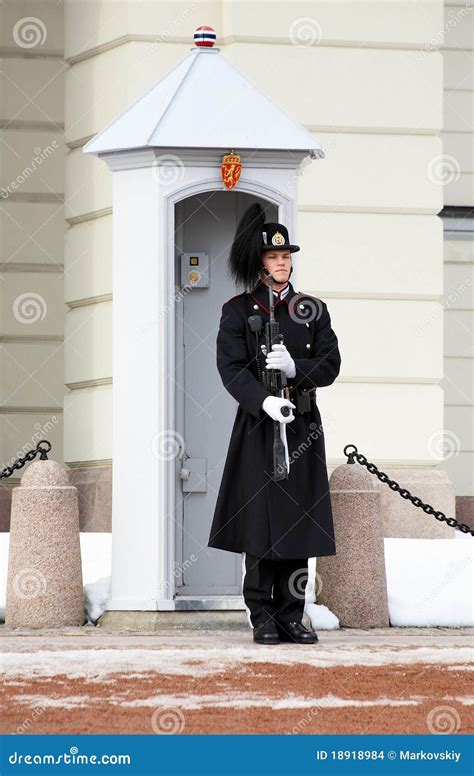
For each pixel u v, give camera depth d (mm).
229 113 15430
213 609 15500
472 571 17281
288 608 14000
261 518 13766
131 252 15625
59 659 12430
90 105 21938
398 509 20969
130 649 13125
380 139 21672
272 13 21312
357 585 16250
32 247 23031
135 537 15562
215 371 16109
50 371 23109
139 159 15492
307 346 14117
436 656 12977
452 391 23984
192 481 15945
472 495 23844
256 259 14164
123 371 15656
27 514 16078
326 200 21438
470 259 24094
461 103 24250
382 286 21547
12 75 23109
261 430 13898
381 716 10070
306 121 21422
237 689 10984
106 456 21406
